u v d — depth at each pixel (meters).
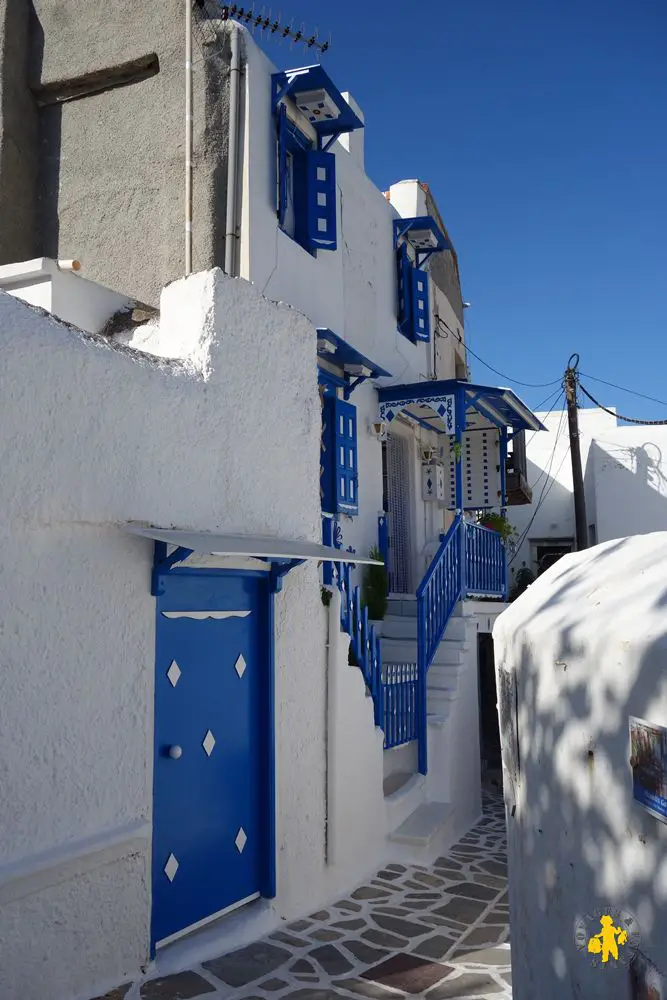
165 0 8.74
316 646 6.54
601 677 2.70
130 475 4.66
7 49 9.09
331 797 6.57
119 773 4.48
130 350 4.96
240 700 5.64
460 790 9.24
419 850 7.62
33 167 9.24
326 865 6.47
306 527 6.47
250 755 5.72
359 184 11.15
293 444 6.37
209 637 5.38
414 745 8.90
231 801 5.49
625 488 21.23
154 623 4.81
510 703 3.74
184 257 8.31
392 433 12.52
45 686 4.06
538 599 3.67
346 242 10.64
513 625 3.68
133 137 8.79
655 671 2.39
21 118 9.12
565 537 23.52
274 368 6.20
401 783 8.45
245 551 4.77
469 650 10.12
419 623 9.02
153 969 4.62
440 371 14.43
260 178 8.45
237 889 5.52
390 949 5.43
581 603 3.16
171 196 8.50
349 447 9.93
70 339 4.33
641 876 2.42
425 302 13.13
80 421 4.34
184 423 5.15
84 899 4.20
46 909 3.98
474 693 10.13
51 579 4.13
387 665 9.25
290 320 6.45
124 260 8.63
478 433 13.96
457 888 6.88
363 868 7.05
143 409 4.80
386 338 11.75
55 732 4.11
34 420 4.06
